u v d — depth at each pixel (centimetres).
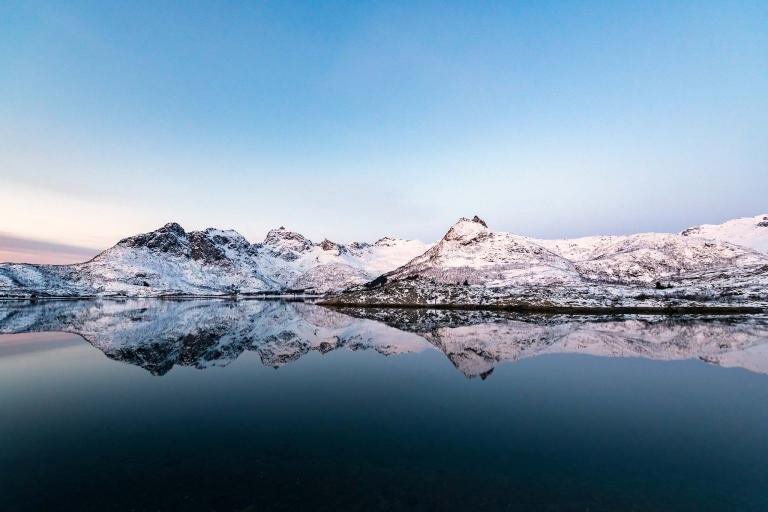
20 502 1160
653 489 1219
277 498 1176
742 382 2472
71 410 2022
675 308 7338
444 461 1416
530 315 7288
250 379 2664
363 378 2661
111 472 1345
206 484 1261
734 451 1492
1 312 8569
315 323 6462
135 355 3581
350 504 1142
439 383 2511
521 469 1353
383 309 9769
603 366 2930
